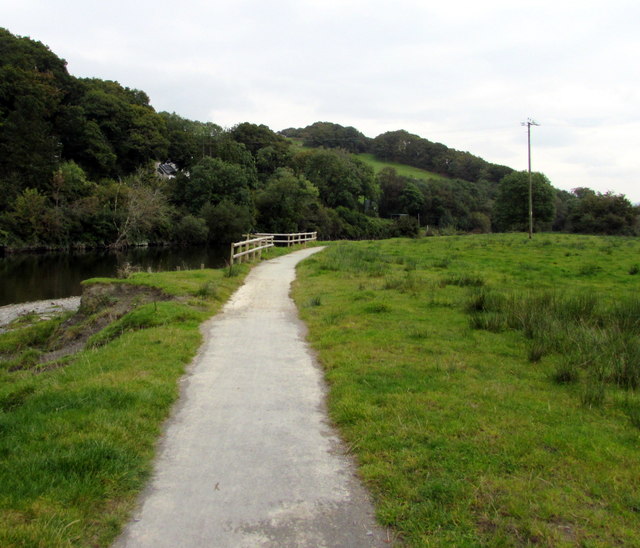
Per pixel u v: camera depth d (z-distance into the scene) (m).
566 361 6.95
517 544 3.17
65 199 47.53
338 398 5.86
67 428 4.65
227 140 80.75
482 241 35.62
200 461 4.39
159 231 54.59
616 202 65.75
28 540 3.04
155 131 72.38
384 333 8.77
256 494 3.85
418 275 16.56
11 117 48.44
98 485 3.76
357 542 3.26
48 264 34.56
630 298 11.23
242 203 62.16
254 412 5.58
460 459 4.24
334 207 85.06
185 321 10.10
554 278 16.33
